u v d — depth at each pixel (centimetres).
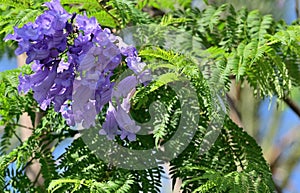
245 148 112
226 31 120
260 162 111
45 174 111
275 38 110
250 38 118
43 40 97
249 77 114
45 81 99
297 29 112
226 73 106
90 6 114
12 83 112
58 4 99
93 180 106
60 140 117
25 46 97
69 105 103
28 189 113
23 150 113
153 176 110
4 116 116
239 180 104
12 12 111
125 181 107
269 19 119
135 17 114
